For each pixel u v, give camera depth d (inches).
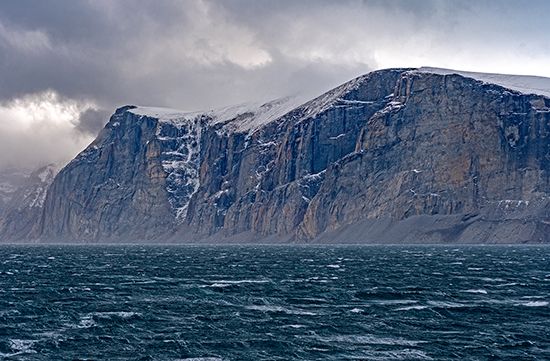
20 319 3496.6
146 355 2721.5
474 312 3690.9
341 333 3127.5
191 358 2682.1
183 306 3969.0
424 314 3636.8
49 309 3818.9
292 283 5388.8
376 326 3292.3
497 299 4286.4
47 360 2647.6
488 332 3152.1
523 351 2790.4
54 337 3041.3
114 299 4308.6
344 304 4057.6
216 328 3250.5
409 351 2780.5
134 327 3282.5
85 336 3063.5
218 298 4352.9
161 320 3472.0
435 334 3107.8
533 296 4441.4
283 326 3297.2
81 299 4306.1
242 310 3809.1
